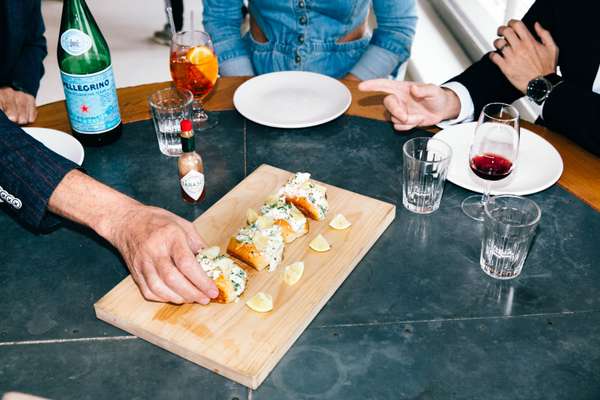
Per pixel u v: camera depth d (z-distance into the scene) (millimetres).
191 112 1608
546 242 1276
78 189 1212
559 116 1602
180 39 1626
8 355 1041
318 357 1041
